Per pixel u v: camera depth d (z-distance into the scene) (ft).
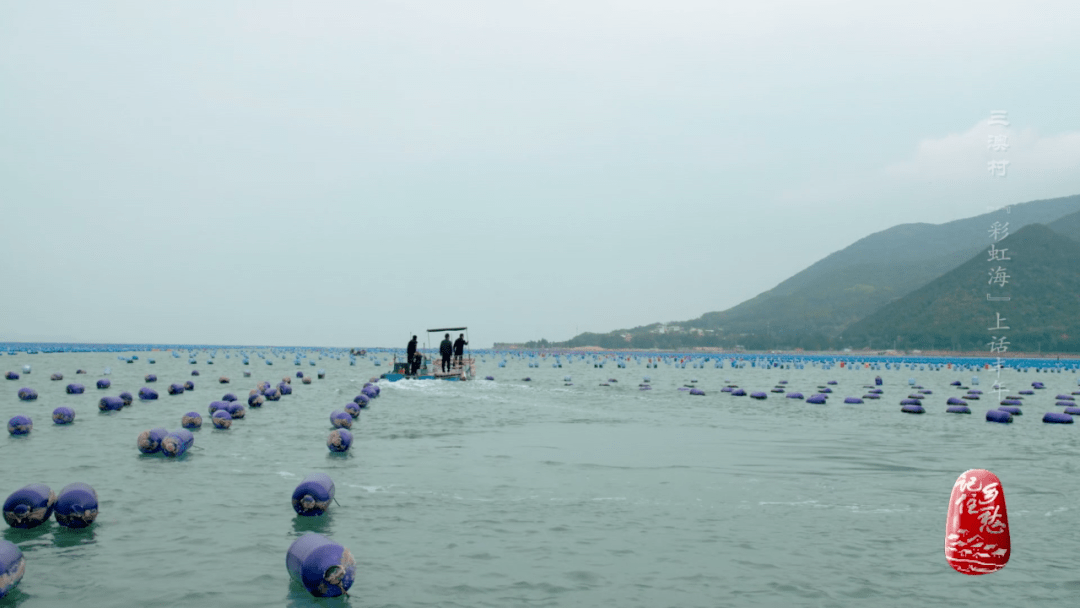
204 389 111.34
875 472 42.27
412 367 141.28
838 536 27.61
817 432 63.72
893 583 22.18
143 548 25.04
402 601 20.08
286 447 50.34
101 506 31.45
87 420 65.92
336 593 20.27
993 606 20.27
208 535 26.78
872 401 107.14
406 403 91.71
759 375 206.69
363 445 52.19
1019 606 20.33
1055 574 23.25
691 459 46.60
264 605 19.66
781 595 20.98
